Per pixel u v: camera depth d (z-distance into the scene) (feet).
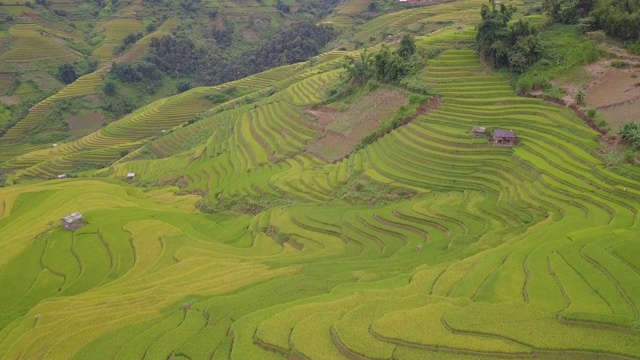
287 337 65.77
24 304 109.60
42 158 292.61
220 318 77.25
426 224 116.78
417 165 147.95
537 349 57.47
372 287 80.18
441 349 59.36
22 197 188.85
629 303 64.23
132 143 305.53
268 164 194.59
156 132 322.55
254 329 69.62
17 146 311.47
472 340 59.82
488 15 183.32
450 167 142.82
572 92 151.74
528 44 169.68
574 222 94.94
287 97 259.60
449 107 169.58
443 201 125.08
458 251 93.76
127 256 127.65
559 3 186.60
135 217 153.17
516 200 115.85
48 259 129.39
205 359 65.62
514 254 82.07
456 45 205.77
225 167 207.92
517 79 169.78
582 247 80.33
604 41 163.53
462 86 177.37
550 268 75.41
